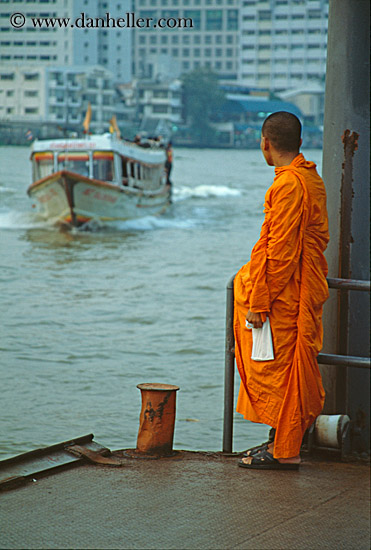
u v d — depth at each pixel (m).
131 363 13.84
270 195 5.30
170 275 24.36
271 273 5.32
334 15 6.07
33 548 4.49
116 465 5.92
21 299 20.09
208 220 41.88
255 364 5.57
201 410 11.16
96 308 18.95
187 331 16.48
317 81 189.12
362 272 6.19
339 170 6.10
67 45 152.88
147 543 4.59
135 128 155.25
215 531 4.77
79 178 33.34
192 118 173.75
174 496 5.32
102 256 28.55
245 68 198.38
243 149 179.00
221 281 23.27
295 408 5.51
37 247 30.73
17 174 71.56
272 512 5.08
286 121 5.42
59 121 113.94
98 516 4.95
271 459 5.89
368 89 6.00
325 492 5.45
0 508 5.05
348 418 6.25
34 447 9.50
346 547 4.61
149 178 39.62
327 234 5.46
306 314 5.41
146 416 6.27
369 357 6.32
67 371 13.23
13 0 152.12
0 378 12.66
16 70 112.56
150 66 176.62
